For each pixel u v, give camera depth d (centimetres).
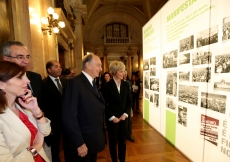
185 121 219
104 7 1252
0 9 168
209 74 172
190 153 211
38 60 276
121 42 1396
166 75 268
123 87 194
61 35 504
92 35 1316
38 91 145
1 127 70
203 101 183
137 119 409
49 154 155
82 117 124
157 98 310
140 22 1344
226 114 152
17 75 76
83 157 127
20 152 75
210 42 169
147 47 358
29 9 237
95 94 129
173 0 238
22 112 89
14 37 197
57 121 196
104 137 141
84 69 133
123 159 190
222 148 158
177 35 230
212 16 164
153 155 230
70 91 121
